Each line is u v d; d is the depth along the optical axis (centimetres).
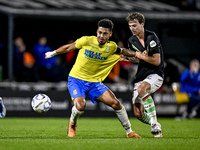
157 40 2583
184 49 6253
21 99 4822
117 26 6159
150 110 2567
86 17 5397
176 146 2002
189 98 5178
